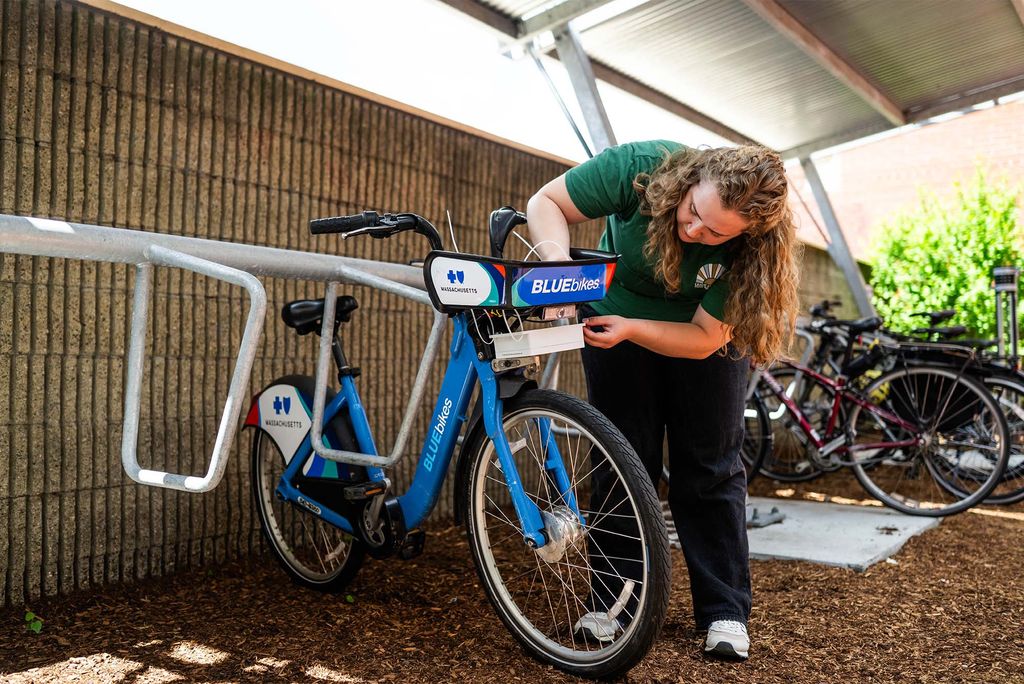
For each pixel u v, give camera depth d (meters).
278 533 2.65
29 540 2.33
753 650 2.12
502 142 3.85
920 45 4.34
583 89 3.56
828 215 6.33
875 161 9.92
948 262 7.12
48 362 2.38
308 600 2.43
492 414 1.94
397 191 3.38
